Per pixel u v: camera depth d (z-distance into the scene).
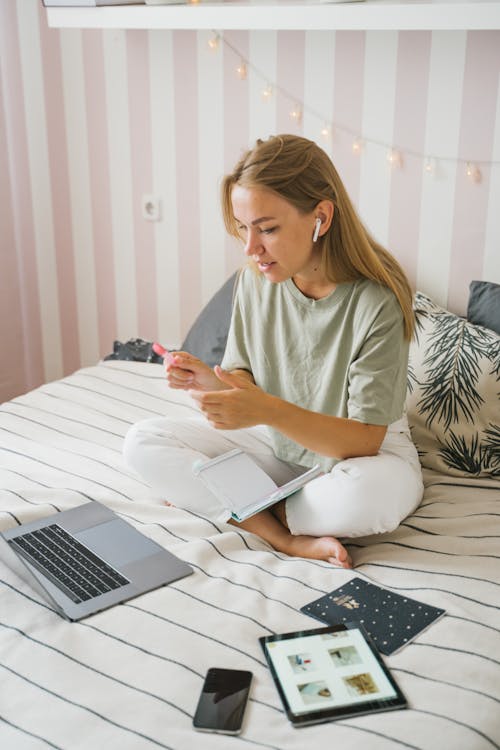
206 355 2.36
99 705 1.11
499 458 1.87
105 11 2.25
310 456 1.75
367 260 1.60
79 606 1.33
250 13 2.06
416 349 2.04
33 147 2.80
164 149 2.62
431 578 1.44
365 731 1.06
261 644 1.24
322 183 1.55
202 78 2.49
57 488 1.73
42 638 1.26
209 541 1.54
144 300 2.82
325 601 1.37
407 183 2.29
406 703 1.12
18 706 1.12
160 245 2.73
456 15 1.87
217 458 1.66
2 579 1.42
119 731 1.07
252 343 1.83
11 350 2.94
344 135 2.34
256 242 1.55
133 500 1.73
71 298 2.93
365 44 2.24
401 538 1.62
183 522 1.62
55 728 1.08
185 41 2.47
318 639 1.25
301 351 1.73
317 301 1.66
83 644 1.24
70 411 2.15
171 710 1.11
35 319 3.00
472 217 2.24
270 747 1.04
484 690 1.16
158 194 2.67
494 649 1.24
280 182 1.50
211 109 2.51
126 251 2.79
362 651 1.22
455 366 1.95
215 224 2.62
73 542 1.51
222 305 2.41
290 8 2.02
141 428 1.74
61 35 2.63
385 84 2.24
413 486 1.66
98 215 2.79
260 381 1.83
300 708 1.10
